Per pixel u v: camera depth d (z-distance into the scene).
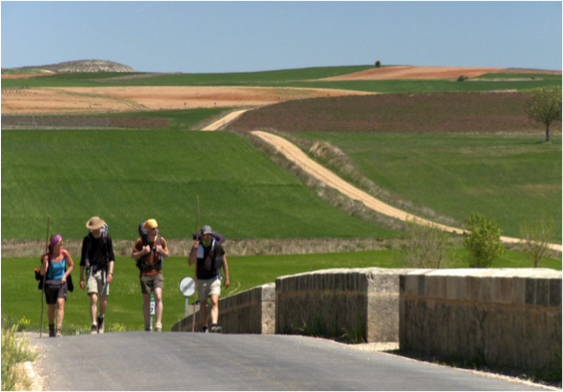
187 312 69.50
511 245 119.75
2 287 85.94
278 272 97.81
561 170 185.62
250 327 36.53
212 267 33.25
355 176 170.50
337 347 22.28
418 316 21.34
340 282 25.95
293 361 18.31
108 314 76.31
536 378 15.61
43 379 16.91
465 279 18.81
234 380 15.52
